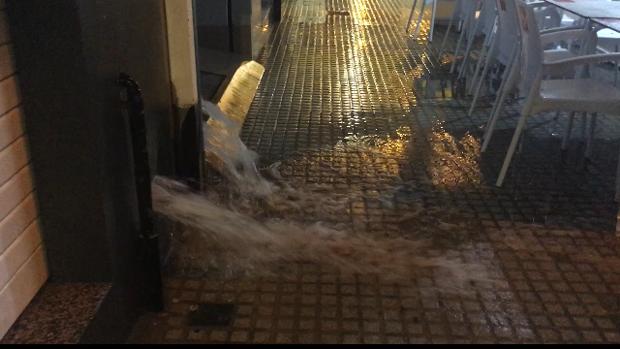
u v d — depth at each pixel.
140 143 2.20
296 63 6.57
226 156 3.79
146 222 2.32
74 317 1.98
